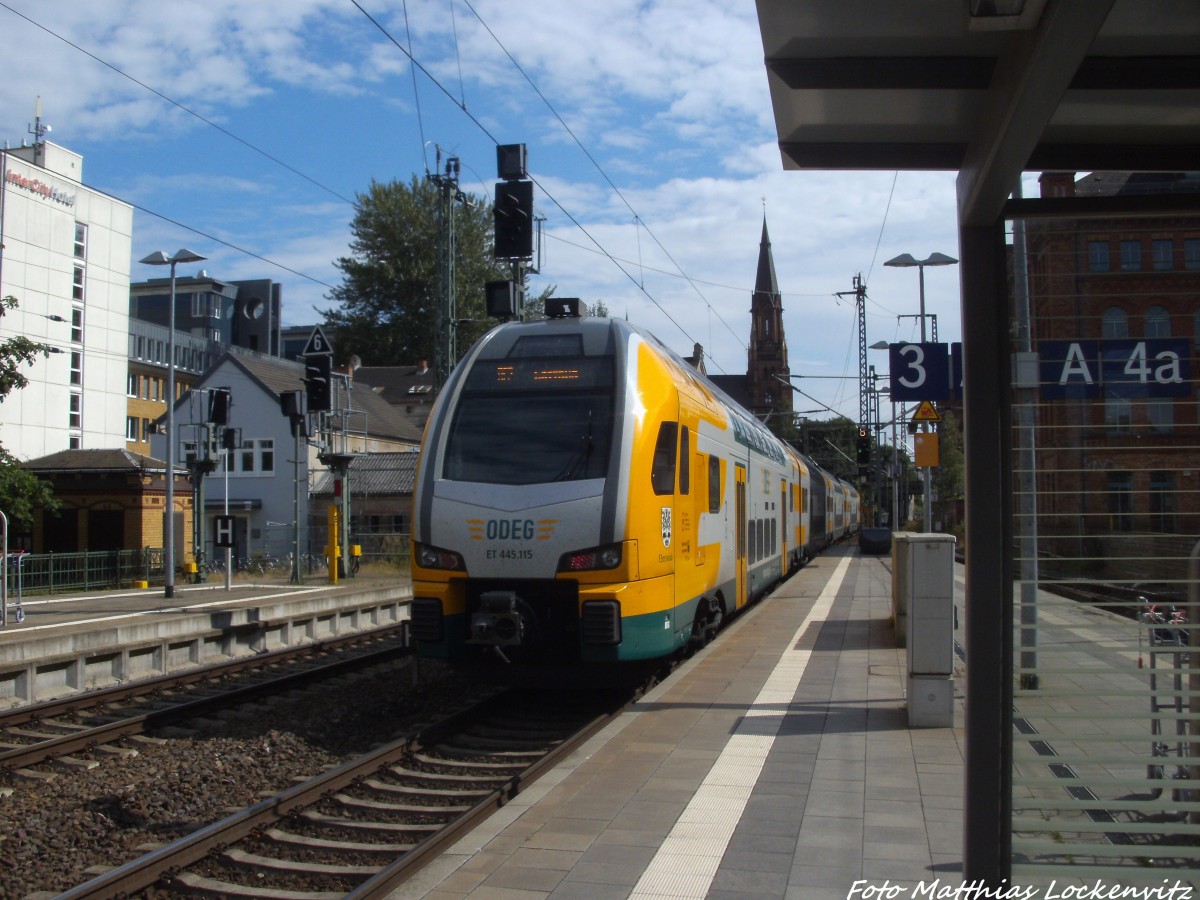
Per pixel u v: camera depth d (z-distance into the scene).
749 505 16.08
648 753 8.19
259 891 5.80
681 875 5.51
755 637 15.10
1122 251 5.18
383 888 5.32
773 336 97.56
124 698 11.94
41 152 48.81
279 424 42.72
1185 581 4.96
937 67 4.15
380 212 66.75
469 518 9.74
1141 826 4.48
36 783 8.41
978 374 4.24
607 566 9.45
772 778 7.38
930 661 8.91
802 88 4.24
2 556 16.20
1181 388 5.11
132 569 29.77
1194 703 4.96
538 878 5.51
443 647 9.79
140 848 6.66
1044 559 5.10
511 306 14.11
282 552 42.12
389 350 66.19
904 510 62.78
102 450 33.72
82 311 48.03
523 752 8.84
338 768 7.77
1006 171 3.88
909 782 7.20
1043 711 4.78
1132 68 4.05
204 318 71.00
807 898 5.18
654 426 10.20
